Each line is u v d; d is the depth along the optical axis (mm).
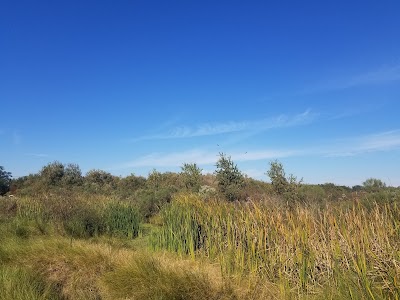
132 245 12688
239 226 9258
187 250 10492
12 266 8859
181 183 27062
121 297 7637
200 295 7215
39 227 14422
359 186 17188
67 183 34125
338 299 5957
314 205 8906
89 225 14672
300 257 7062
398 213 7406
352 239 6711
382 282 5750
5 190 35312
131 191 29812
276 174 16953
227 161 19281
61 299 7957
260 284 7484
